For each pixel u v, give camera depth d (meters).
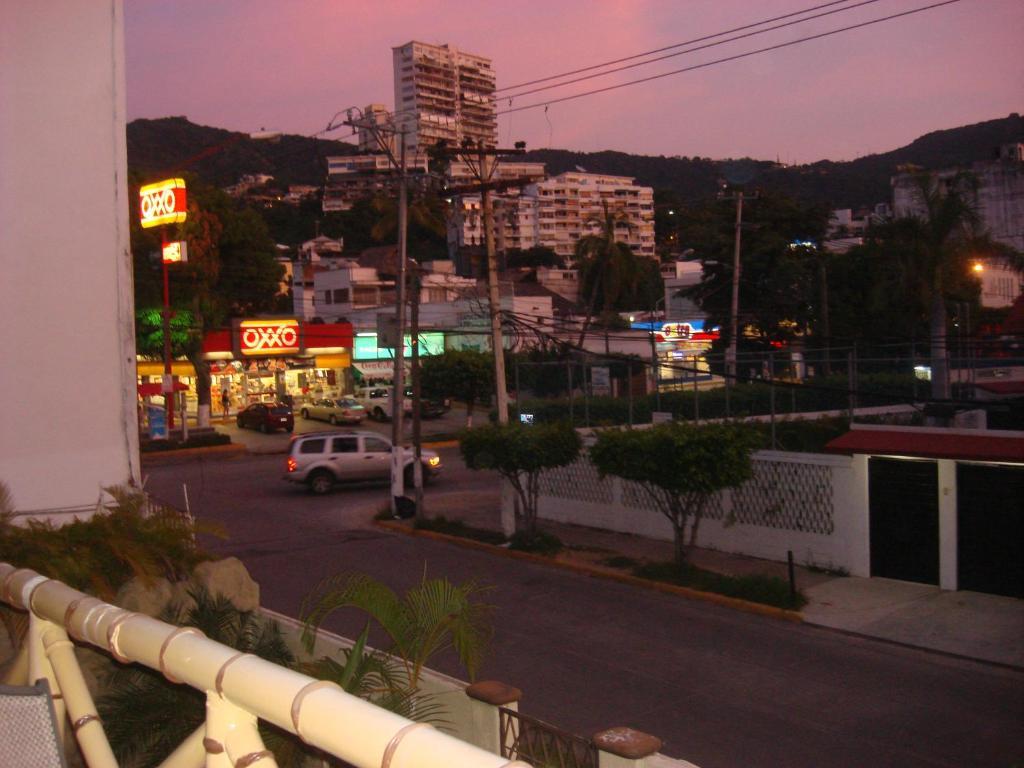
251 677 2.43
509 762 1.85
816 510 17.62
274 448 42.09
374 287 71.19
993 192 62.12
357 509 26.69
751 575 16.36
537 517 24.34
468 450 20.62
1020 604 14.58
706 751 9.66
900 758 9.42
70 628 3.34
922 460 15.95
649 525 21.25
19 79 8.31
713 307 50.47
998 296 57.06
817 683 11.75
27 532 7.39
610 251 49.41
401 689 6.30
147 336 44.19
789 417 26.36
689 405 31.69
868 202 177.62
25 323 8.38
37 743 2.44
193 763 2.89
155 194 41.53
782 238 48.75
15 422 8.34
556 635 14.15
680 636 14.01
